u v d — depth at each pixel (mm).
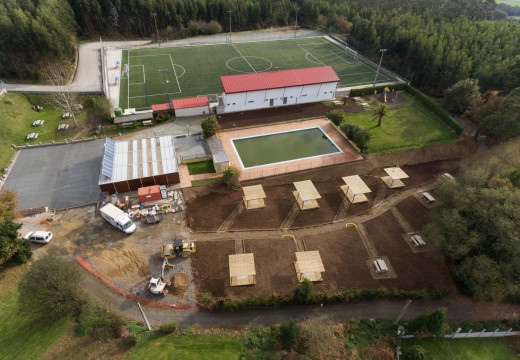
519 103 58250
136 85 84625
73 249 43281
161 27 121562
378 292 38500
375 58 105125
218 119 72312
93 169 56906
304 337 33562
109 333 33875
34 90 75125
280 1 138750
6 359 31734
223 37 123562
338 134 69062
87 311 34312
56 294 33000
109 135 65625
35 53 78812
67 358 31859
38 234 43406
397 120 73875
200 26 123062
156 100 78438
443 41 91250
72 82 82625
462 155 65188
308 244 45125
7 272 39844
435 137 68312
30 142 62719
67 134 65375
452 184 44469
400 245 45656
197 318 36344
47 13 87250
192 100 73188
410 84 92438
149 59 100438
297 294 36906
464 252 37625
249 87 72625
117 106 75188
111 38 117000
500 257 37156
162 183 53719
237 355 32938
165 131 67562
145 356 32375
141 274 40531
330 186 55781
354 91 82938
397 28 101938
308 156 62531
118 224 45062
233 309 36969
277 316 36969
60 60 83375
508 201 37531
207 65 98312
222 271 41031
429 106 78438
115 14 113688
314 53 110875
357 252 44375
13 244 38719
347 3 141000
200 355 32750
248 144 65375
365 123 72438
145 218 47781
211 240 44969
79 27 110438
